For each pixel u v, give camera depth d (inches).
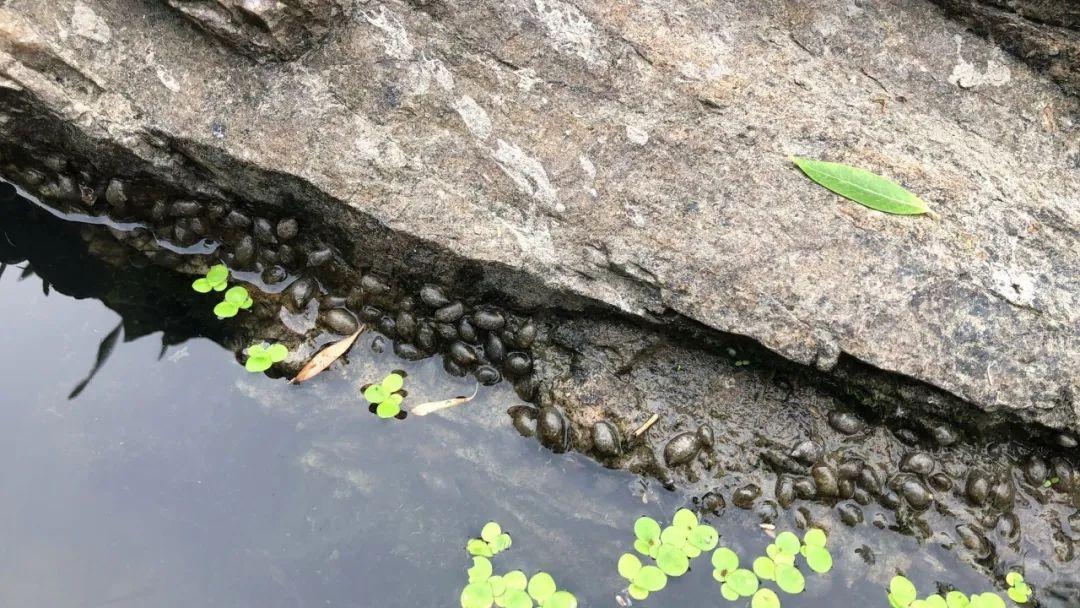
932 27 30.5
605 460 28.8
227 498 28.3
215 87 29.4
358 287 30.4
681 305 28.8
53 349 30.0
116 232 31.4
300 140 29.4
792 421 29.1
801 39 30.4
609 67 29.8
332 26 29.3
